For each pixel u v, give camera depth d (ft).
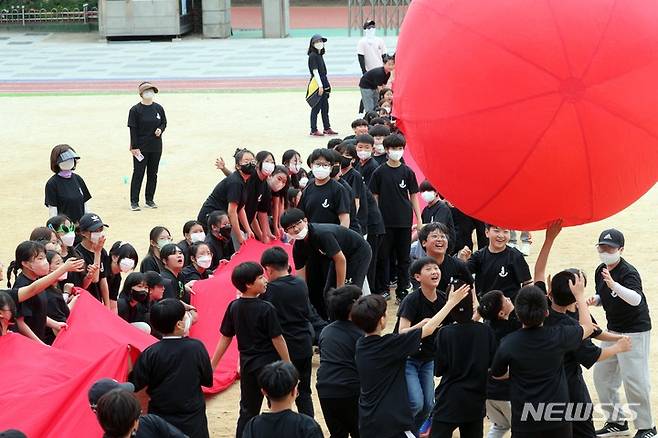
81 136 79.25
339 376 26.63
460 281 26.68
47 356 27.20
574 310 27.43
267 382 22.34
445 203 41.45
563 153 22.62
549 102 22.36
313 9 169.68
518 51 22.40
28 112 90.22
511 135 22.67
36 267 29.50
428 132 23.90
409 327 28.48
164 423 22.50
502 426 27.84
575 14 22.27
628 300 28.91
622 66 22.27
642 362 29.50
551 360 24.49
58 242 33.27
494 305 27.53
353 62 116.37
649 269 45.01
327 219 37.99
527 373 24.56
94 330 29.58
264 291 29.27
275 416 22.39
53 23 150.00
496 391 26.99
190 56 123.54
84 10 149.18
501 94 22.59
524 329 24.76
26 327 28.66
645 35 22.40
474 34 22.86
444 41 23.35
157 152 57.41
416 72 24.03
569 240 50.26
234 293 35.22
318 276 34.58
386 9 135.33
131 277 32.63
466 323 25.55
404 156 52.16
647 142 22.95
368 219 40.37
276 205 43.04
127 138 78.28
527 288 24.73
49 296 30.37
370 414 24.97
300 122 82.89
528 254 47.80
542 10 22.38
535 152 22.68
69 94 99.71
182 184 63.46
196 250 36.11
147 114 56.70
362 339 25.35
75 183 45.19
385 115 56.34
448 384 25.71
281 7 137.18
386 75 72.54
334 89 99.40
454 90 23.12
